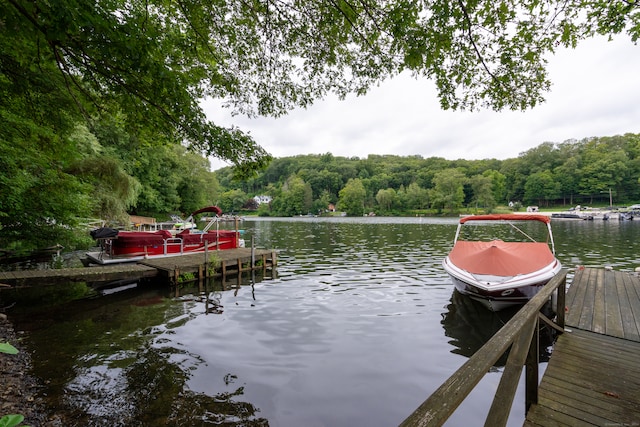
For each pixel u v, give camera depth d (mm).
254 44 4852
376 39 4113
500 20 3469
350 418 3506
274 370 4516
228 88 5234
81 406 3611
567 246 17797
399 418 3527
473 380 1532
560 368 3699
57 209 9383
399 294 8594
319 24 4230
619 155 74125
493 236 24906
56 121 6262
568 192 77875
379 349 5215
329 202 101562
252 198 118000
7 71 4559
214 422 3391
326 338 5652
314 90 5211
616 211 52969
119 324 6391
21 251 13047
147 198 30500
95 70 3871
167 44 4410
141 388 4020
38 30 2805
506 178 94375
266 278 10820
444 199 79500
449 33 3527
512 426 3367
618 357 3963
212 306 7637
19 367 4496
